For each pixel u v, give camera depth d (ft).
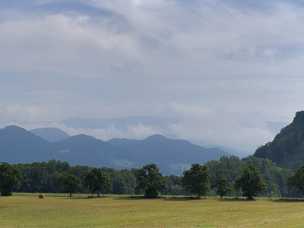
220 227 250.16
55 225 283.59
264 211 422.41
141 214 387.96
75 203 589.73
